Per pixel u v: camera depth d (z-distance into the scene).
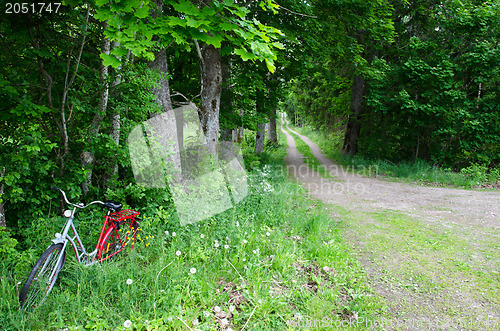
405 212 6.98
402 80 14.69
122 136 4.61
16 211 3.79
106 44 4.21
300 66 11.32
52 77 4.22
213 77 7.09
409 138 15.82
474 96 14.39
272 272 3.62
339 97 20.14
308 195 8.97
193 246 3.86
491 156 13.27
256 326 2.68
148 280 3.09
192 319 2.62
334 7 10.86
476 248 4.68
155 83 4.62
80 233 3.74
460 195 8.98
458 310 3.05
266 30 3.26
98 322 2.47
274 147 22.88
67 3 3.03
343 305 3.14
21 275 2.88
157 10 3.13
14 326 2.36
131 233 3.79
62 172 4.04
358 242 4.99
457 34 14.16
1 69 3.59
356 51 12.25
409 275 3.82
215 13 3.01
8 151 3.34
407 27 16.39
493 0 13.30
